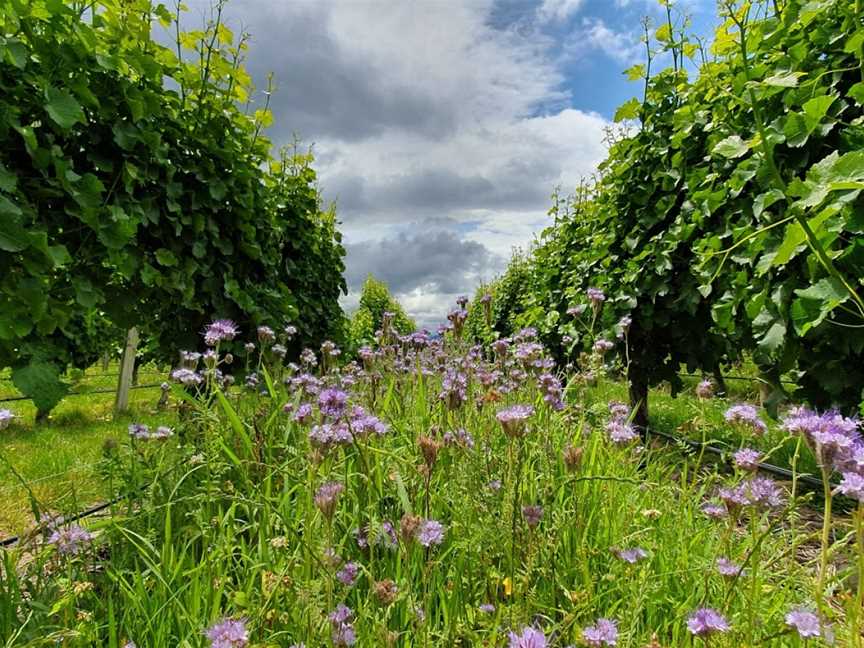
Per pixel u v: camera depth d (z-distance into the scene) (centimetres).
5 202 212
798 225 206
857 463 117
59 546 176
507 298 1282
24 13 239
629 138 547
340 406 185
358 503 192
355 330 1664
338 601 146
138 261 325
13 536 270
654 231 516
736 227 361
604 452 248
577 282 636
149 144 314
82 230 280
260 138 475
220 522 188
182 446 251
